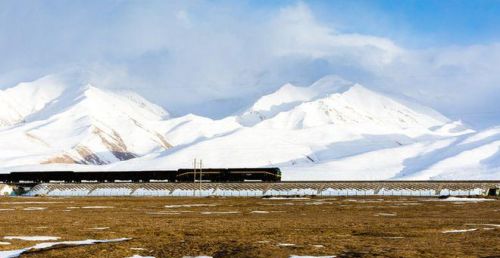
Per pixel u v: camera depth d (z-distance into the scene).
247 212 84.06
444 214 77.75
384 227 57.31
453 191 159.00
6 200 129.75
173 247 40.56
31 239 45.81
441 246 41.16
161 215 77.88
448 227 56.78
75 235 49.47
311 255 36.84
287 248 39.84
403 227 57.16
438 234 50.09
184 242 43.47
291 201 119.06
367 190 165.38
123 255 37.06
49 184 182.25
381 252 37.94
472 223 61.88
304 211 86.12
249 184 169.25
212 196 148.38
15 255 37.34
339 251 38.53
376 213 80.69
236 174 176.88
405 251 38.34
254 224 61.62
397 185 165.38
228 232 52.69
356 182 169.00
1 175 192.25
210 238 46.88
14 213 82.38
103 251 38.44
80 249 39.19
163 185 173.38
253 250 38.50
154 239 46.09
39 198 142.25
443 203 108.44
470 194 152.00
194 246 41.00
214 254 37.53
